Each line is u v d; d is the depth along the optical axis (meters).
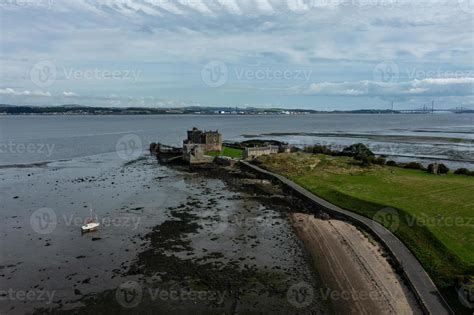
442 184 48.47
